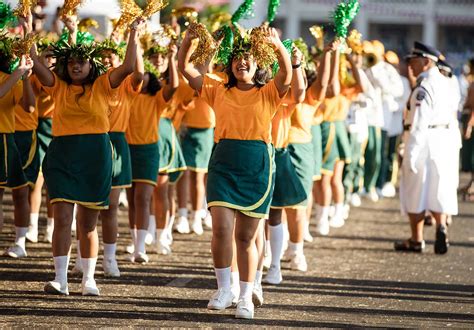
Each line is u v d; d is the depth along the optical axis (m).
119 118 17.64
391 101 29.48
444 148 21.36
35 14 20.52
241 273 14.71
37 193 20.62
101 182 15.41
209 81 14.93
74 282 16.77
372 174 30.33
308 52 21.39
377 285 17.78
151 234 21.17
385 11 79.62
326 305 15.85
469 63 31.56
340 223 25.03
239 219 14.64
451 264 20.39
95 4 27.14
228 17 22.78
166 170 20.11
